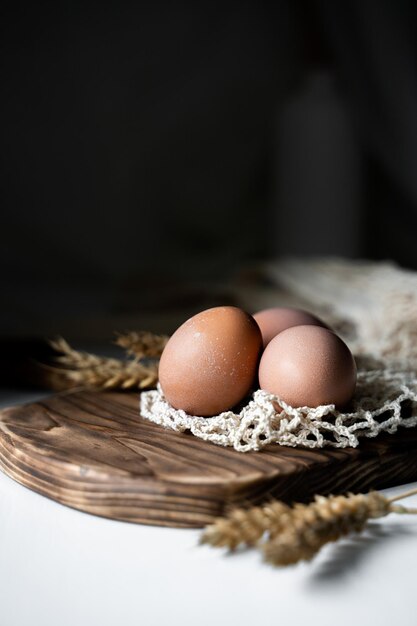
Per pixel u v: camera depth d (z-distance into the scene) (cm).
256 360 41
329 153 109
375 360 53
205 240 119
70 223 110
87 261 112
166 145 115
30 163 106
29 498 38
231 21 115
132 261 114
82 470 37
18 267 108
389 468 40
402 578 32
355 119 110
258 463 37
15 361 58
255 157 120
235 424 40
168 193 116
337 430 40
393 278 71
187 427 41
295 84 120
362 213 113
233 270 100
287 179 111
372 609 30
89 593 31
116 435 41
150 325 73
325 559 34
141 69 111
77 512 37
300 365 40
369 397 45
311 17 115
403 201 115
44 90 106
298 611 30
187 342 41
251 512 30
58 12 105
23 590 31
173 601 31
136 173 113
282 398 40
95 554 34
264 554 29
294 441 39
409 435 42
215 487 35
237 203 120
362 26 106
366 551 34
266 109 119
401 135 109
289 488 37
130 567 33
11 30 103
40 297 96
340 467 38
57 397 48
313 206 110
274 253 114
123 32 109
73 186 109
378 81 108
